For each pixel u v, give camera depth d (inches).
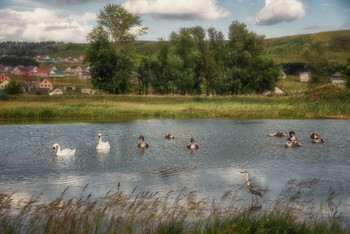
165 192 584.1
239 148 1011.3
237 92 3425.2
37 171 743.1
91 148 1023.0
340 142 1105.4
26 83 7765.8
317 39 4069.9
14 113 1819.6
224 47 3769.7
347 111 2015.3
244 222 384.2
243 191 585.6
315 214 468.1
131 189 603.5
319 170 738.2
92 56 3166.8
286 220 396.5
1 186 627.5
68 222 373.7
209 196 558.3
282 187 609.0
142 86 3641.7
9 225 377.1
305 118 1846.7
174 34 3533.5
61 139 1184.2
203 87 3789.4
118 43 3255.4
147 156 903.1
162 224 388.2
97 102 2464.3
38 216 382.3
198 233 372.2
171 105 2352.4
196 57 3464.6
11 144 1080.2
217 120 1779.0
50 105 2165.4
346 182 639.8
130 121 1736.0
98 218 383.2
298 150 975.6
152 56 3631.9
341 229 388.5
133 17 3181.6
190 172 727.7
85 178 682.8
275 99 2546.8
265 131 1371.8
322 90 2566.4
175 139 1187.9
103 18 3132.4
